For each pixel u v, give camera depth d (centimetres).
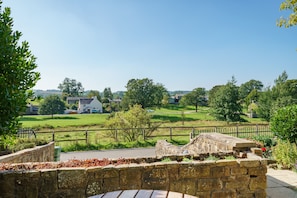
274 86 3553
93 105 7388
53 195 362
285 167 662
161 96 5531
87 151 1252
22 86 309
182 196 233
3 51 278
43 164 405
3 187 354
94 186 369
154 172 386
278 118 776
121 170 377
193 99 6069
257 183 411
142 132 1598
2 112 281
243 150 513
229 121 3397
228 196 404
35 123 3609
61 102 5859
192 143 766
